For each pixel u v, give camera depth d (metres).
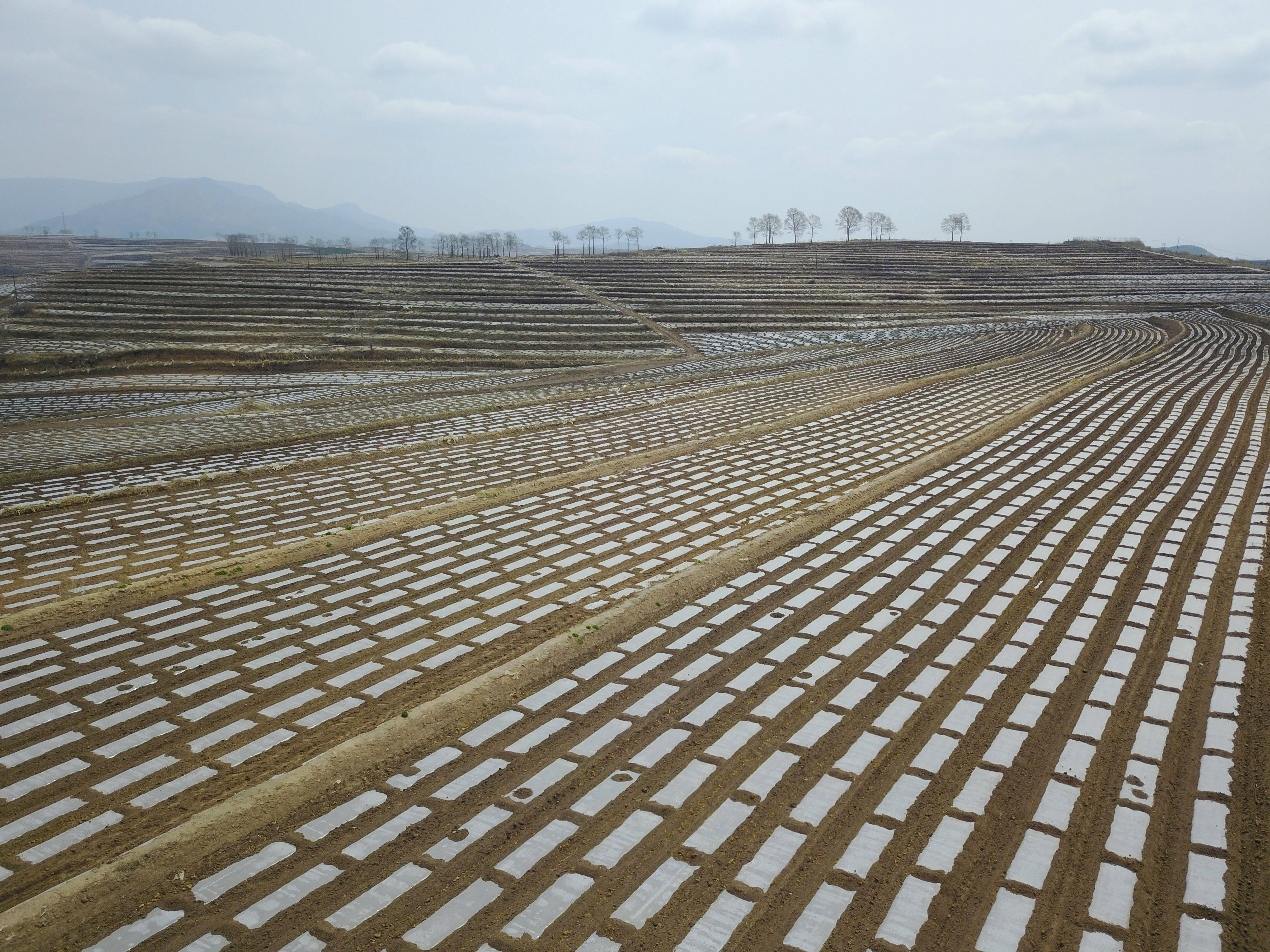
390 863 14.78
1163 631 23.42
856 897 13.84
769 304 127.56
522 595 26.95
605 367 88.19
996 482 39.12
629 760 17.80
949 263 180.62
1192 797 16.30
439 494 38.72
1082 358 82.19
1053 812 15.88
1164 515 33.59
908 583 27.31
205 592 27.28
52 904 13.55
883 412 57.19
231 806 16.02
